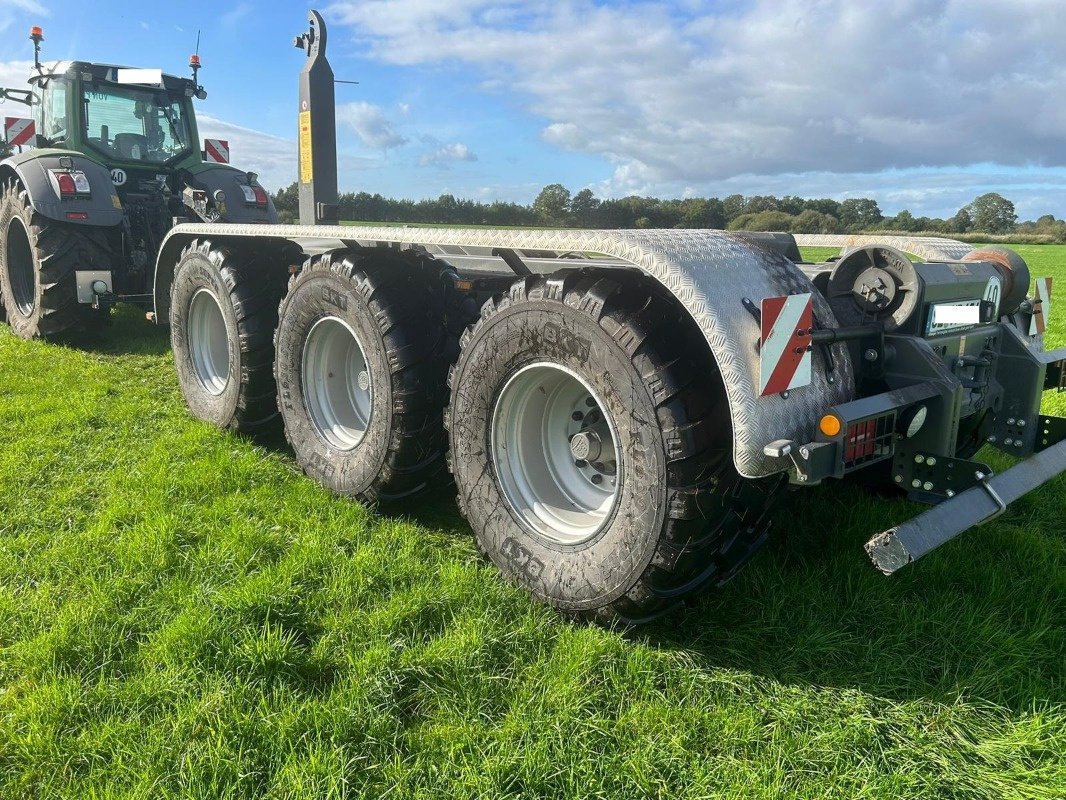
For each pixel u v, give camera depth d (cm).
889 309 238
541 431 266
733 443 196
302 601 242
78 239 597
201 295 421
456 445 275
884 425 215
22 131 739
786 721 195
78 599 244
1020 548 286
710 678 211
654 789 173
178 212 685
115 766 175
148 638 223
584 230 225
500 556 260
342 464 327
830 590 257
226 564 264
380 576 259
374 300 295
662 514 207
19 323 650
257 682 202
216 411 414
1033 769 181
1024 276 294
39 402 452
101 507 317
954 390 226
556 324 229
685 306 199
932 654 225
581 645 218
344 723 186
